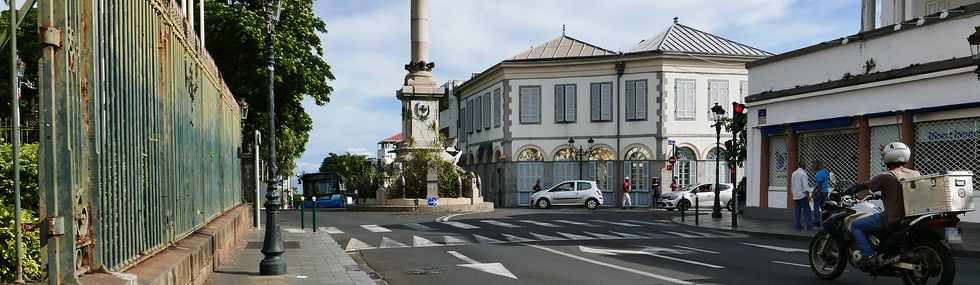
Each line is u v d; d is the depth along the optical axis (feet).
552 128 163.73
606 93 160.25
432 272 39.75
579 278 36.29
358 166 325.42
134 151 20.25
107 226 17.56
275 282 33.60
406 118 120.26
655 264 41.70
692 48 160.56
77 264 15.79
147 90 21.90
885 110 67.67
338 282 35.12
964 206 28.71
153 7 22.85
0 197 21.85
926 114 63.72
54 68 14.89
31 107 26.43
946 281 28.25
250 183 77.61
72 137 15.39
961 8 60.90
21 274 16.99
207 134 37.47
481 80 182.29
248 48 97.30
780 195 82.48
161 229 23.79
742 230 67.15
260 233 66.59
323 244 56.54
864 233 31.55
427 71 121.70
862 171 70.33
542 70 164.14
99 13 17.16
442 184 119.65
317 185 184.34
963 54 60.23
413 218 94.07
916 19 65.41
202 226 35.37
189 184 30.37
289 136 117.19
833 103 74.13
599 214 105.60
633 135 157.89
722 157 158.51
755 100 85.87
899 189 30.12
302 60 104.88
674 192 130.21
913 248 29.43
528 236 63.87
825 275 34.35
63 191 15.01
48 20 14.64
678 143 156.15
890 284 33.01
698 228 73.61
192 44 30.96
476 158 185.98
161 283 19.29
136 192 20.38
